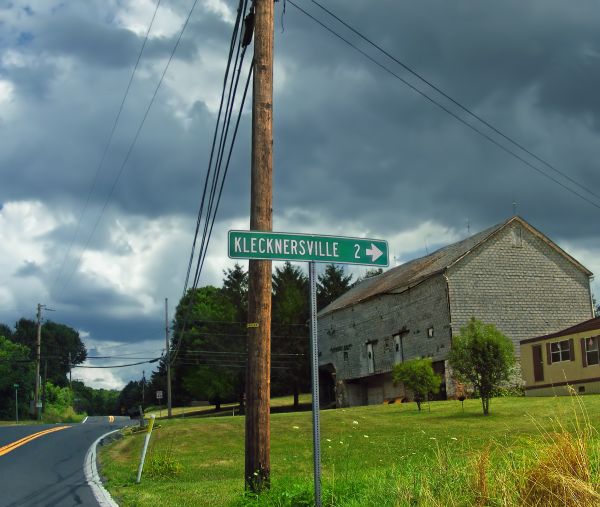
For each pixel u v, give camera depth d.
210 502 12.27
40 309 71.94
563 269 46.28
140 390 128.62
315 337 7.61
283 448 22.05
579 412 23.23
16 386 79.88
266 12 11.46
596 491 6.52
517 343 44.06
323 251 7.89
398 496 8.30
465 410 31.16
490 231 46.12
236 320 72.25
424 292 46.53
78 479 17.02
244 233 7.71
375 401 54.66
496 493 7.35
